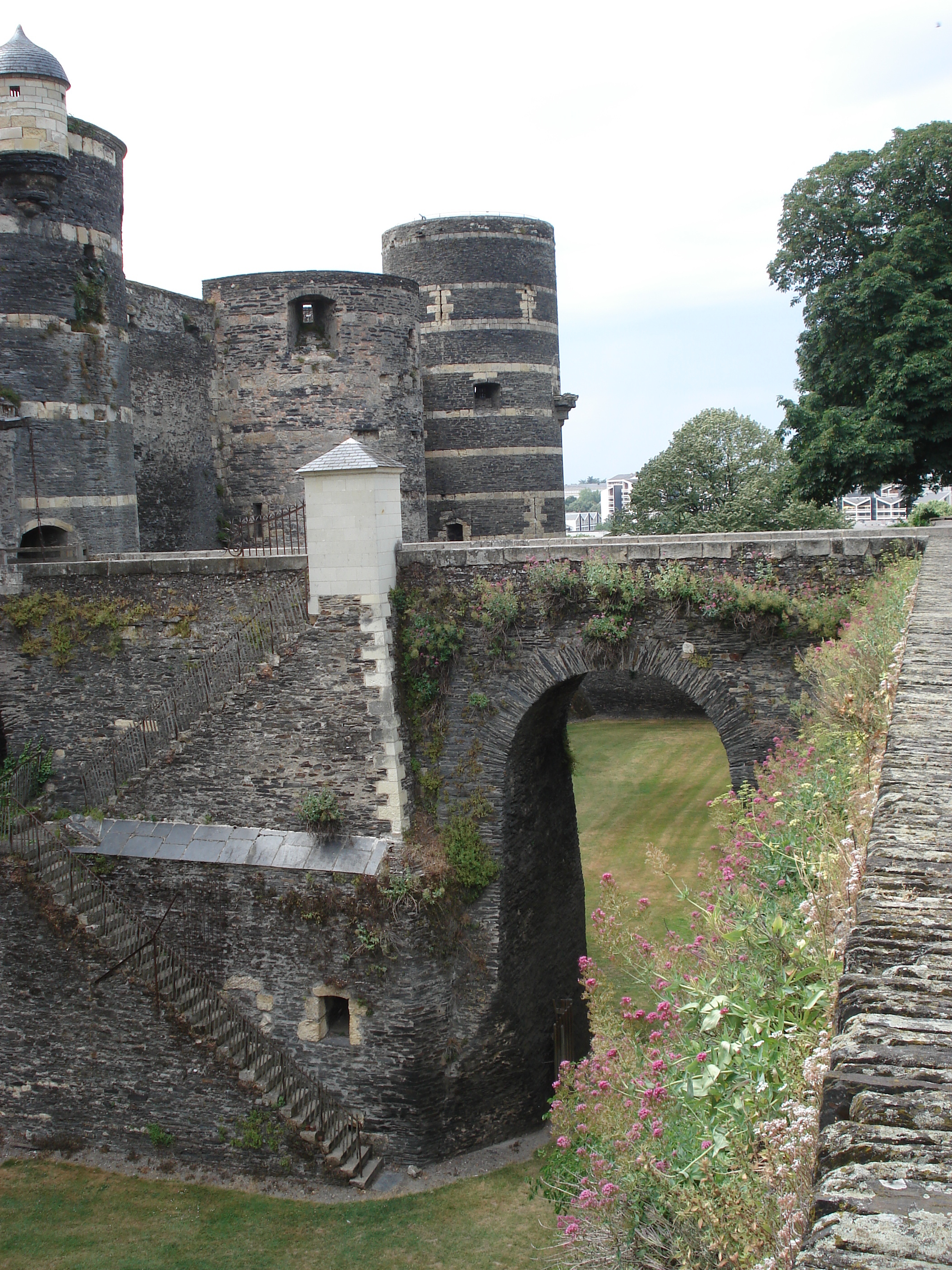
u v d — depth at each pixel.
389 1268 12.53
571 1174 7.34
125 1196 14.26
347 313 26.67
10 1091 15.70
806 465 26.67
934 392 25.02
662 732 36.50
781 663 13.84
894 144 27.03
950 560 11.91
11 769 17.17
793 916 5.82
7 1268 12.65
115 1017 15.10
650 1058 5.97
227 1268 12.62
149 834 16.27
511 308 35.03
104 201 19.78
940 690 6.20
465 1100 15.26
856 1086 2.67
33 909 15.41
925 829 4.17
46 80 18.19
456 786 15.69
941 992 3.05
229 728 16.02
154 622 16.88
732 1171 4.39
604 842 25.34
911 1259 2.05
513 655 15.31
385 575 15.55
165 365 24.95
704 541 14.26
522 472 35.41
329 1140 14.49
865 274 26.20
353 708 15.44
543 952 17.23
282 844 15.60
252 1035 15.40
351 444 15.56
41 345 18.77
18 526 18.47
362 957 15.02
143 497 24.19
